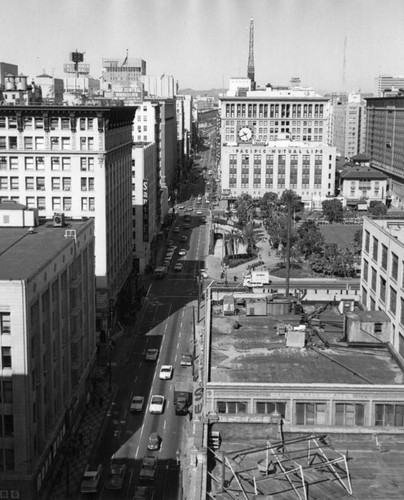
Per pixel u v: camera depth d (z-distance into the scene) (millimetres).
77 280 118062
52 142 163000
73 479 100875
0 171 164625
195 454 49750
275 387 65125
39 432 95625
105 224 164000
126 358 148875
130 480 99938
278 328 81500
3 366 88875
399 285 86250
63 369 110750
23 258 101688
